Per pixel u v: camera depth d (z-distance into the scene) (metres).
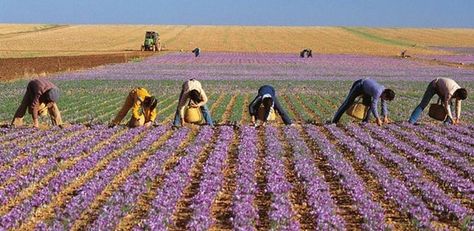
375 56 136.38
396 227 16.83
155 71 84.50
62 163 23.92
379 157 25.84
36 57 108.25
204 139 28.52
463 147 27.58
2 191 19.39
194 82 31.94
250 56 130.88
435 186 20.73
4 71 76.88
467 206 18.98
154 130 31.27
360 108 33.94
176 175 21.44
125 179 21.73
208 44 169.00
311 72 86.50
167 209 17.45
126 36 191.50
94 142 27.81
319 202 18.34
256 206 18.58
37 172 21.91
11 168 22.73
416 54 145.25
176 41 176.50
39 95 31.05
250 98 50.53
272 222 16.50
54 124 32.66
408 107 44.91
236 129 33.03
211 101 47.72
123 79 69.19
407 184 21.19
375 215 17.11
